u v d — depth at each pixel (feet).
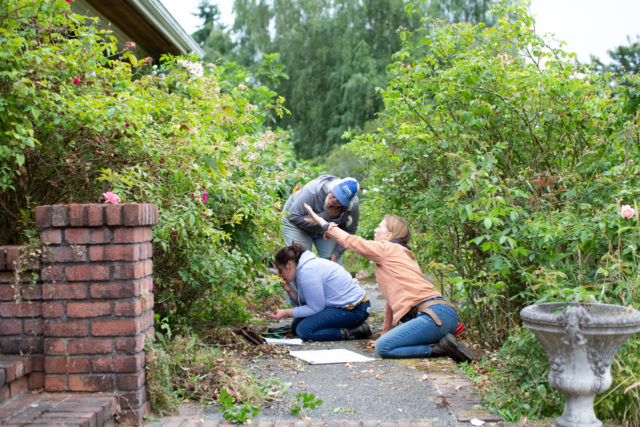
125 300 8.78
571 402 8.15
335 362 12.76
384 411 9.47
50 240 8.80
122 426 8.64
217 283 14.30
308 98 77.46
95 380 8.77
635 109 13.23
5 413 7.99
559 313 8.11
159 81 15.90
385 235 14.88
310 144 76.79
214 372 10.64
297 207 18.24
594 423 8.01
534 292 11.60
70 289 8.80
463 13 73.05
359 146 17.51
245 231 16.25
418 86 15.20
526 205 13.00
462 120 14.75
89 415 7.87
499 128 14.67
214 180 13.58
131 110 11.20
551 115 13.80
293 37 79.77
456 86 14.25
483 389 10.42
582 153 14.32
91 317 8.79
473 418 8.98
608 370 8.01
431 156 15.48
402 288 13.67
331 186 18.02
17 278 8.70
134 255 8.79
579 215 12.84
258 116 20.47
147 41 24.95
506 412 9.20
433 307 13.30
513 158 14.99
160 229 11.29
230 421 8.91
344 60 76.89
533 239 12.01
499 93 14.17
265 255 17.30
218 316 15.90
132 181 11.05
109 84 12.99
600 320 7.60
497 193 13.53
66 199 11.81
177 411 9.29
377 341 13.38
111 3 20.45
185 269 13.16
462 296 14.82
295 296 16.78
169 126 13.34
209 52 70.13
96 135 11.28
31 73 10.47
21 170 10.59
